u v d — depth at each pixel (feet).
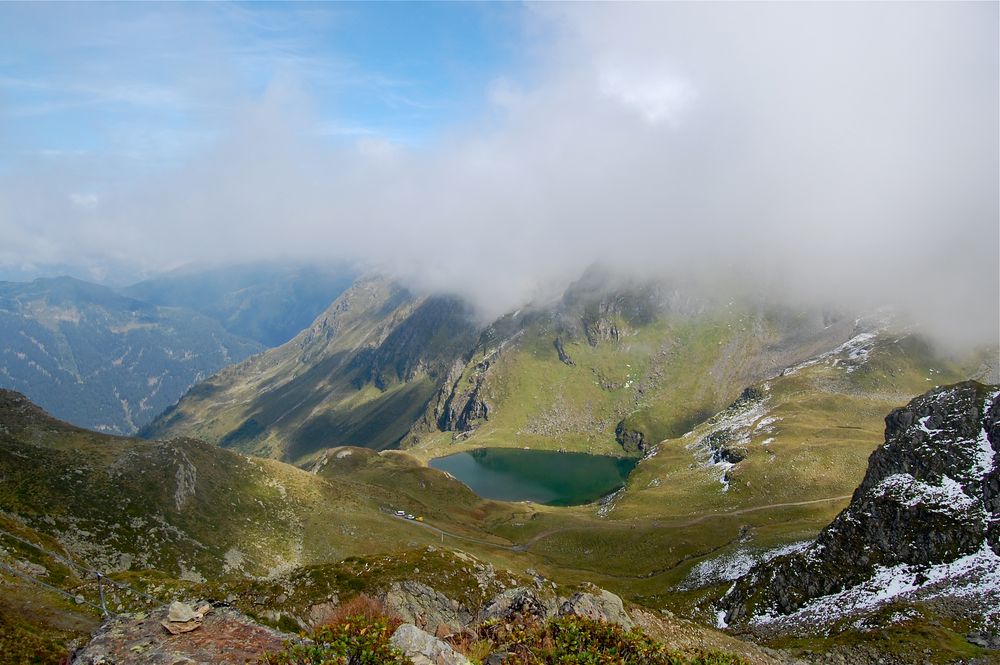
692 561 552.00
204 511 470.39
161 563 384.47
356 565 198.80
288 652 61.11
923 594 279.28
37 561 179.01
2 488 378.12
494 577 206.69
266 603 176.55
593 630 79.82
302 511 552.41
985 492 316.60
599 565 613.93
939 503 327.26
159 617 69.72
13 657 83.66
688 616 393.91
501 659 81.41
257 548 459.73
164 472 469.98
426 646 65.31
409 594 184.65
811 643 265.54
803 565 349.00
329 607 175.52
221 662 61.11
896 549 323.16
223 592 181.78
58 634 105.70
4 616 107.86
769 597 350.84
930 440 372.79
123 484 435.12
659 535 653.30
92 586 163.63
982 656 214.69
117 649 63.67
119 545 377.09
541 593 205.77
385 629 64.90
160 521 422.82
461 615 185.26
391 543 536.83
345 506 602.03
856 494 404.16
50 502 384.68
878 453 401.90
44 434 461.37
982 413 364.79
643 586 517.14
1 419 451.53
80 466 432.66
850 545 342.44
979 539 296.51
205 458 548.31
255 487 555.69
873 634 251.39
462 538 631.15
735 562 490.08
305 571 191.93
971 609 249.75
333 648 61.52
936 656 220.43
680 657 78.59
